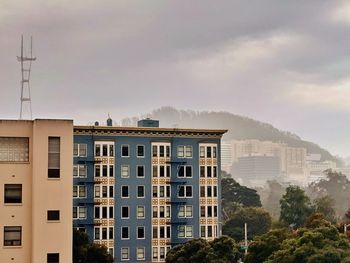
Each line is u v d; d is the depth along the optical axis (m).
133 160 182.25
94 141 179.88
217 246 157.75
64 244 75.62
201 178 186.62
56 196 75.88
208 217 186.12
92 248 152.75
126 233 180.12
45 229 75.38
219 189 187.75
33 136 75.88
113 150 181.25
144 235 181.25
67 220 75.88
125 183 181.38
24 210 75.81
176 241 182.88
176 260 157.62
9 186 75.69
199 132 187.00
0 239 75.19
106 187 179.75
